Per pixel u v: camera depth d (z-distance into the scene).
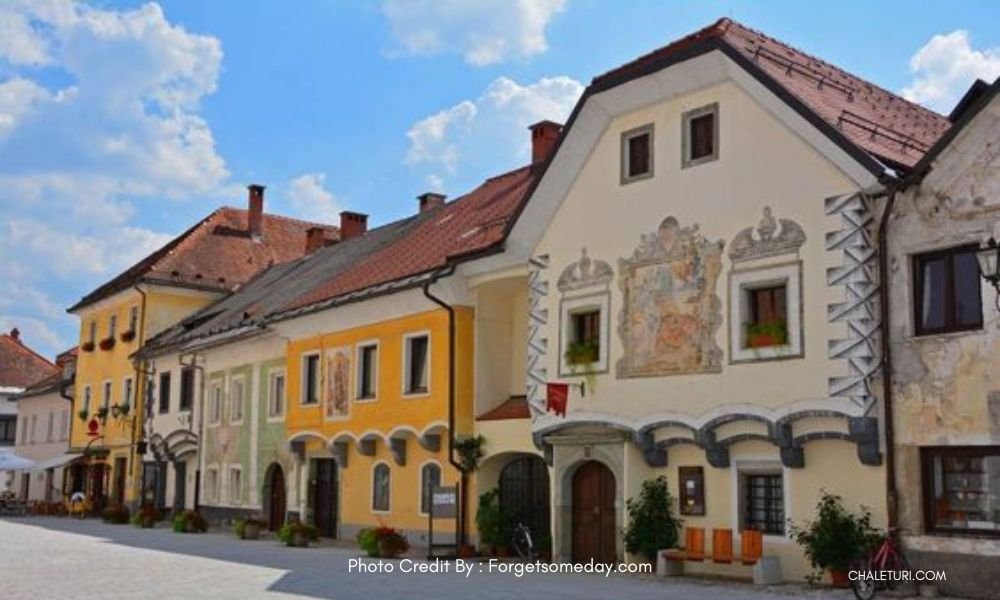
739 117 20.09
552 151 23.41
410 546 27.98
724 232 20.03
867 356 17.47
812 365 18.17
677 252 20.91
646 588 17.72
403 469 28.73
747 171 19.78
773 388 18.72
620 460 21.52
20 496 65.31
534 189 23.88
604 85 22.19
